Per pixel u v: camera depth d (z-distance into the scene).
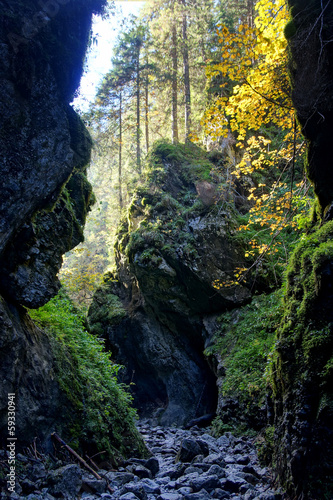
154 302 13.92
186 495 4.57
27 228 5.20
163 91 22.70
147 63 19.98
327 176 5.43
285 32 5.57
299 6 5.39
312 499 3.58
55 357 5.67
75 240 6.72
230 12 18.75
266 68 6.86
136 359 14.82
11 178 4.80
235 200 14.70
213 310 12.71
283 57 6.66
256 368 9.29
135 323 14.73
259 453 5.82
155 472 5.79
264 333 10.22
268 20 6.91
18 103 4.85
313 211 5.96
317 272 4.38
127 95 21.94
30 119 4.98
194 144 16.64
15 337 4.67
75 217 6.68
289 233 12.41
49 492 4.16
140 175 16.50
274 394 5.20
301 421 4.06
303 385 4.20
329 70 5.04
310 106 5.27
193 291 12.82
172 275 12.93
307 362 4.27
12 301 5.14
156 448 7.84
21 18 4.79
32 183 5.04
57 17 5.16
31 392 4.89
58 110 5.32
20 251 5.19
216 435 8.99
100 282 17.95
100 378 6.98
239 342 10.72
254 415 8.20
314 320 4.43
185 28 19.22
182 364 13.42
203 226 13.05
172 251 12.95
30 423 4.72
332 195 5.37
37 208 5.33
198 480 4.90
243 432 8.31
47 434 4.98
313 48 5.12
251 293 12.05
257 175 14.57
